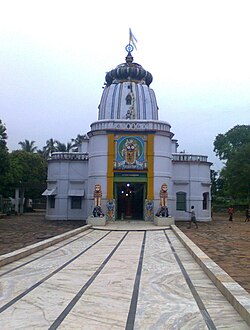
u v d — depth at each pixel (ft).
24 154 167.12
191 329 19.71
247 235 70.28
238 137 179.11
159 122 99.04
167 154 100.12
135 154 98.22
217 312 22.57
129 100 120.16
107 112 121.08
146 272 34.68
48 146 231.30
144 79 126.93
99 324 20.43
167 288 28.55
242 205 178.81
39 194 176.45
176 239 63.98
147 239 63.82
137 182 99.50
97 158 98.84
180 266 37.86
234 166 151.94
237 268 35.04
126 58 128.06
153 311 22.81
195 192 114.73
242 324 20.43
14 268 36.37
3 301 24.81
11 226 89.30
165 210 91.76
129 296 26.20
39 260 41.22
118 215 114.73
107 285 29.48
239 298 23.08
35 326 20.04
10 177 122.93
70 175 114.32
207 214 116.98
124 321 20.94
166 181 98.89
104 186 97.35
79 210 113.29
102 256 44.39
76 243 57.57
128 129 98.17
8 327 19.89
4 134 109.60
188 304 24.29
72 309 23.12
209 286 29.17
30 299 25.30
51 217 114.42
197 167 115.55
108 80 128.47
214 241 59.77
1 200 143.95
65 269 35.96
